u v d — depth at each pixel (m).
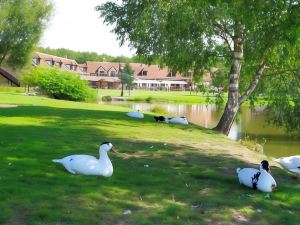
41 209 7.33
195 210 8.15
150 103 67.56
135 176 10.23
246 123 42.59
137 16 23.48
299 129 27.41
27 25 58.69
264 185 9.67
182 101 74.81
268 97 26.08
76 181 9.23
